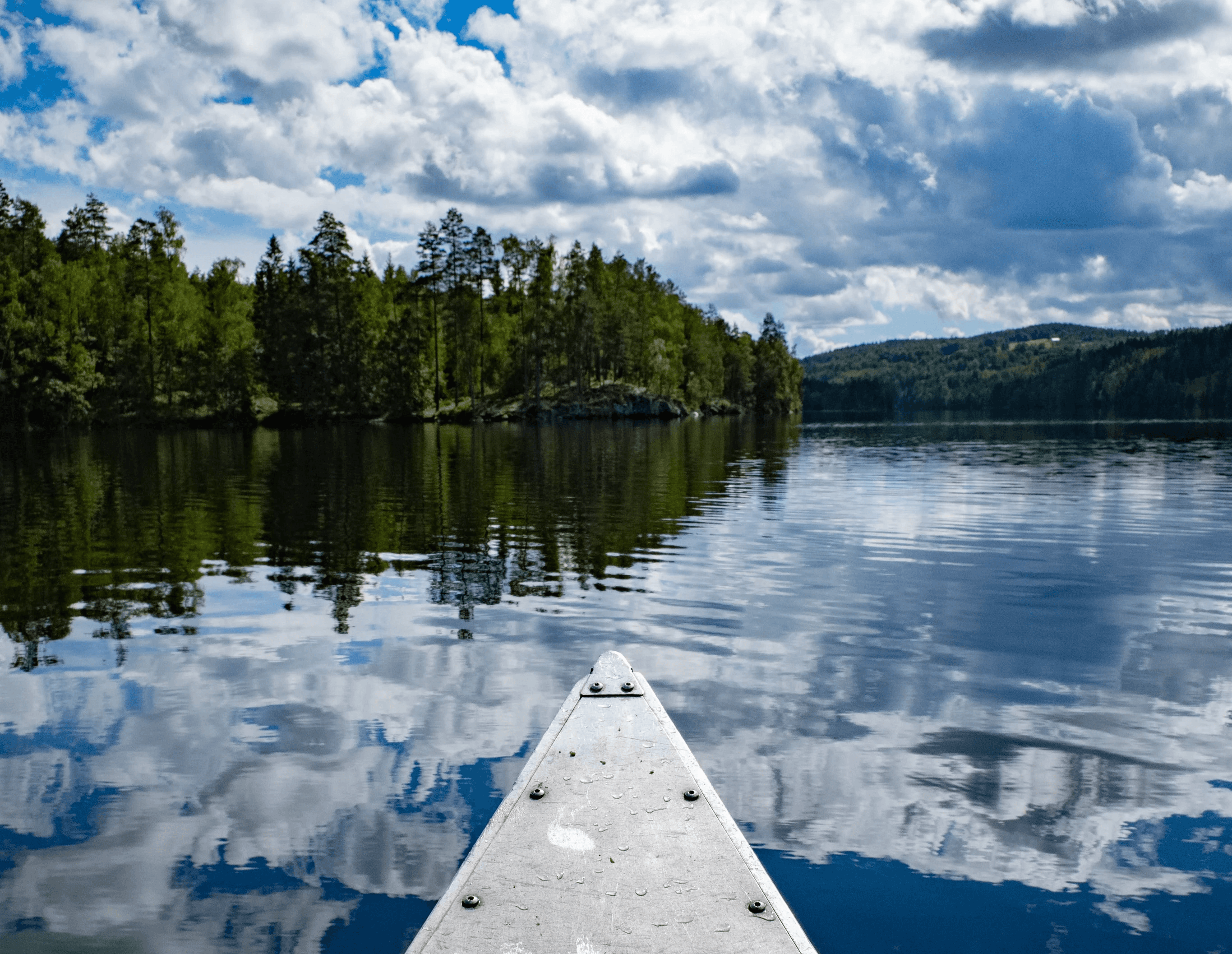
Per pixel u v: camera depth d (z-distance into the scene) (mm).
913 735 5207
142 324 78812
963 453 34656
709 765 4750
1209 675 6363
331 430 67562
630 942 2738
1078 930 3287
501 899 2994
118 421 71750
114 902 3479
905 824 4090
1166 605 8625
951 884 3586
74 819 4156
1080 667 6605
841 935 3258
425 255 84125
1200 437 50250
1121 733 5234
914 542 12438
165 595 9117
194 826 4070
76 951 3158
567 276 94500
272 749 4984
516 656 6855
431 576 10102
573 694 5145
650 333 103375
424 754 4887
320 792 4406
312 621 8008
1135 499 17484
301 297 82688
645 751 4320
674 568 10539
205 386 77375
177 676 6367
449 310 85250
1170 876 3652
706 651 7000
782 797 4367
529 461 29859
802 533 13320
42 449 40438
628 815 3639
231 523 14500
